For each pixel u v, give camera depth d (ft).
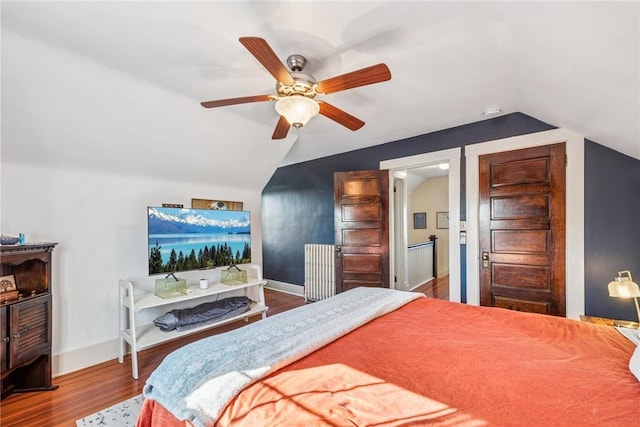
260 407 3.27
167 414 3.81
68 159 8.22
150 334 9.00
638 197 7.93
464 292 10.72
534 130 9.36
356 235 13.08
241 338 4.82
